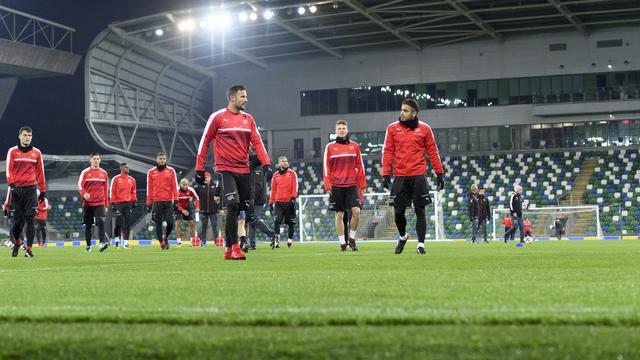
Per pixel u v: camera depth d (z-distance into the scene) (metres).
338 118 44.28
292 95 44.97
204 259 9.49
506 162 41.31
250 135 8.85
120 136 39.38
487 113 42.41
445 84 43.09
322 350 2.32
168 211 16.30
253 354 2.31
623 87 40.84
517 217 19.48
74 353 2.38
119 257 11.13
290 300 3.67
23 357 2.37
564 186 39.31
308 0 34.50
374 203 26.30
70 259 10.47
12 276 6.09
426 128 10.18
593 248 13.72
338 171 12.56
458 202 39.56
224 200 8.81
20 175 11.85
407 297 3.76
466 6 35.78
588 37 41.34
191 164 44.84
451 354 2.23
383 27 38.16
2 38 34.81
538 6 35.56
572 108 40.50
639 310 3.08
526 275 5.33
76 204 40.19
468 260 8.11
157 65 40.75
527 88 42.09
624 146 40.22
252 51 42.88
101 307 3.46
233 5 34.88
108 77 38.59
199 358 2.28
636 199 37.88
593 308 3.17
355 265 7.23
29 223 11.94
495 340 2.40
